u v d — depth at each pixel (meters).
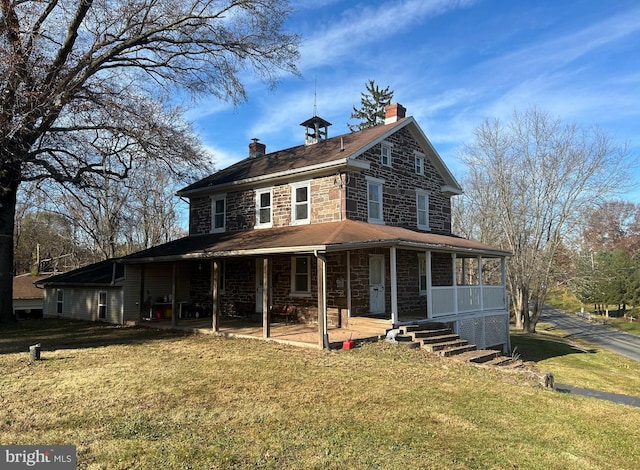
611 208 56.44
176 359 10.30
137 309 18.31
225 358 10.36
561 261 33.84
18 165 15.04
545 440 6.10
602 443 6.11
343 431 6.07
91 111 14.36
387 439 5.85
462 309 15.66
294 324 15.63
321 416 6.63
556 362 18.12
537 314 31.75
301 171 15.73
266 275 12.80
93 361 10.11
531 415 7.14
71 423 6.23
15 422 6.25
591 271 33.25
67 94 13.58
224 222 19.03
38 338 13.92
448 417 6.80
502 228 33.81
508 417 6.97
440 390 8.23
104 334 14.69
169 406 6.97
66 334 14.80
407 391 8.05
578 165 30.20
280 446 5.53
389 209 17.11
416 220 18.67
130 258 17.53
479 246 17.78
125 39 15.84
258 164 19.72
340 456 5.29
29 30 12.93
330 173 15.43
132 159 16.03
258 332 13.66
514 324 37.19
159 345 12.23
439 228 20.28
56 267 42.22
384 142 17.22
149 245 37.31
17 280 32.22
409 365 10.11
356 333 13.12
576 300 63.75
